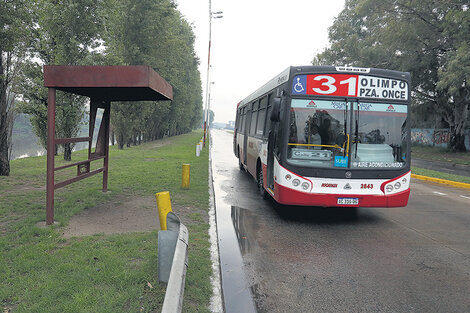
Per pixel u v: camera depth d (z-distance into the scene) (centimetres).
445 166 2250
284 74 721
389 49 2742
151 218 620
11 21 838
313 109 654
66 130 1505
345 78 652
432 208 872
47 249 442
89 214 636
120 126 2555
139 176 1134
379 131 653
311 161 648
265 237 582
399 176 651
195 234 546
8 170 1067
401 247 552
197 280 380
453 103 3222
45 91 1401
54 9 1216
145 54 2205
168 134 5975
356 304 362
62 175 1109
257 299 365
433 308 357
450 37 2391
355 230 644
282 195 655
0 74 990
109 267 388
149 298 328
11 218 589
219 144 3725
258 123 1011
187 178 938
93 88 636
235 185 1100
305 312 343
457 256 515
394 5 2586
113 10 1361
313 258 492
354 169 642
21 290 333
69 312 297
